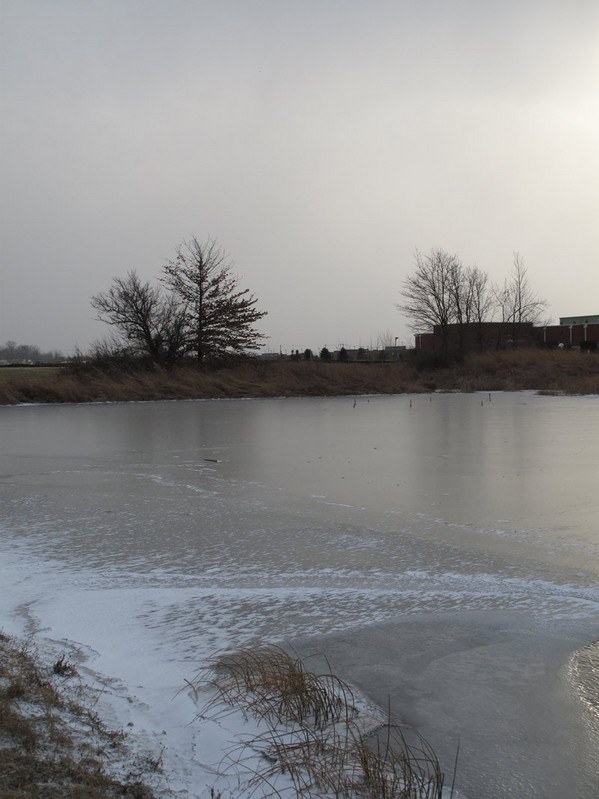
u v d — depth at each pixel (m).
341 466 13.44
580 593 6.36
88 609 5.95
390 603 6.14
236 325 42.38
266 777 3.50
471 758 3.82
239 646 5.23
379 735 4.03
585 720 4.23
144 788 3.32
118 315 40.44
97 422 23.27
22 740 3.53
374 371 43.25
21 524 9.00
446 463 13.70
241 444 16.98
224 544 7.99
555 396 36.41
